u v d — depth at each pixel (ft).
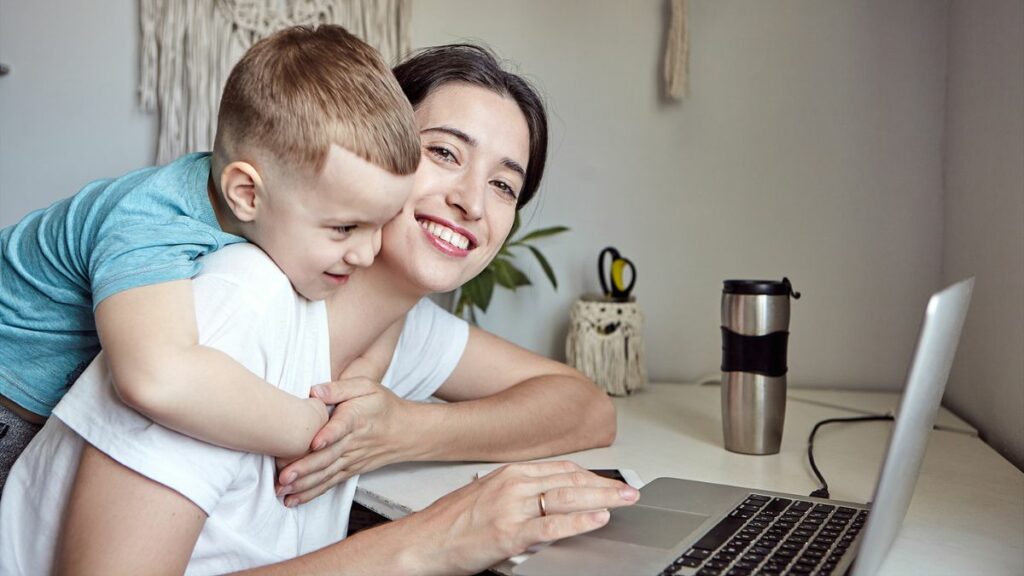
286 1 6.28
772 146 6.19
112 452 2.57
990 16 4.79
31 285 3.25
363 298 3.47
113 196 3.14
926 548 2.85
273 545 3.06
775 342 4.15
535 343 6.57
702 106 6.29
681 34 6.10
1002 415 4.42
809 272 6.18
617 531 2.82
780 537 2.73
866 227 6.07
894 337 6.06
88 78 6.32
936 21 5.87
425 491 3.58
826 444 4.46
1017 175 4.23
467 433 3.83
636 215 6.44
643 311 6.42
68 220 3.19
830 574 2.40
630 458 4.16
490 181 3.54
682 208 6.37
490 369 4.43
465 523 2.78
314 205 2.84
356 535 2.89
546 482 2.85
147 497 2.55
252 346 2.81
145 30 6.18
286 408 2.86
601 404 4.42
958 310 2.56
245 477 2.89
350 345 3.54
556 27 6.43
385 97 2.91
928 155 5.93
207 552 2.81
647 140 6.39
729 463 4.06
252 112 2.83
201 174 3.16
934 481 3.71
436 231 3.42
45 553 2.74
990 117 4.76
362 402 3.34
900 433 2.12
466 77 3.53
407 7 6.34
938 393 2.70
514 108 3.58
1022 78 4.18
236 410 2.64
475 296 5.99
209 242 2.94
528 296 6.57
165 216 2.99
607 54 6.40
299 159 2.77
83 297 3.15
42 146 6.36
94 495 2.56
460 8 6.46
